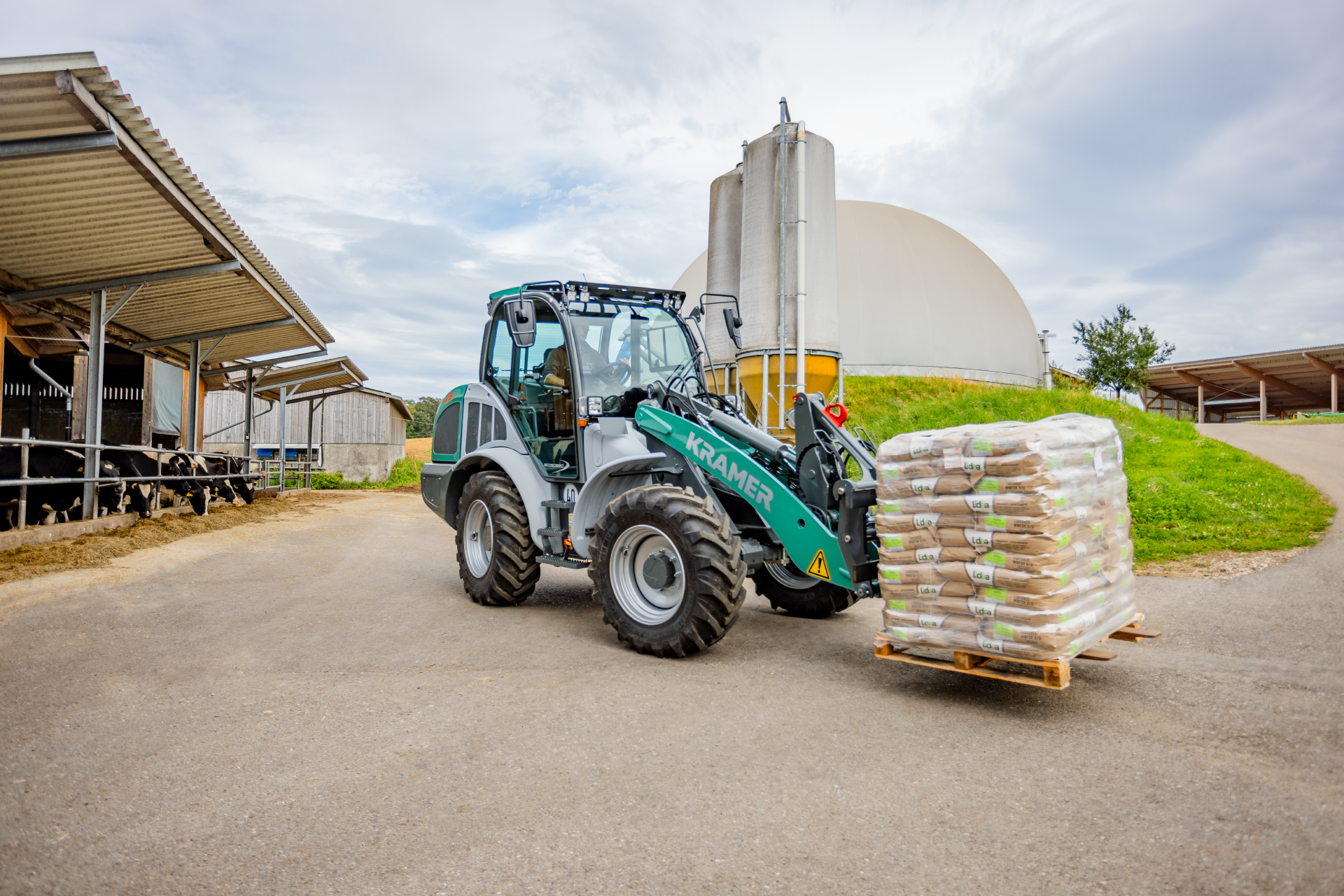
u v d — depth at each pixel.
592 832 2.54
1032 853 2.39
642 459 5.22
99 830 2.54
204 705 3.75
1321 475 11.52
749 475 4.84
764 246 12.16
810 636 5.32
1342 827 2.52
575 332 5.78
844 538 4.36
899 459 4.05
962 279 25.09
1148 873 2.27
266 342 16.38
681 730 3.48
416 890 2.21
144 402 15.62
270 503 16.06
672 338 6.25
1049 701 3.86
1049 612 3.55
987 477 3.70
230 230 8.91
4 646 4.68
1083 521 3.81
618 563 5.01
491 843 2.47
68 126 6.03
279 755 3.17
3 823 2.57
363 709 3.73
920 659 4.05
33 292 9.49
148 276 9.45
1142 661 4.50
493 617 5.87
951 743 3.33
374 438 32.69
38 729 3.40
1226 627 5.12
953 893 2.18
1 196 7.61
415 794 2.82
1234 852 2.38
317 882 2.25
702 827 2.58
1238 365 39.41
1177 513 9.12
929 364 23.00
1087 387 28.80
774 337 12.06
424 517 14.53
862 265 24.17
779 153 11.99
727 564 4.52
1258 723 3.48
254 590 6.74
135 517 10.47
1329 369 36.97
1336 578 6.17
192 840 2.48
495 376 6.86
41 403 15.95
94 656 4.54
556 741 3.34
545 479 6.07
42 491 9.03
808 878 2.27
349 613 5.91
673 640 4.61
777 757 3.17
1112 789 2.84
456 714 3.67
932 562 3.92
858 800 2.78
